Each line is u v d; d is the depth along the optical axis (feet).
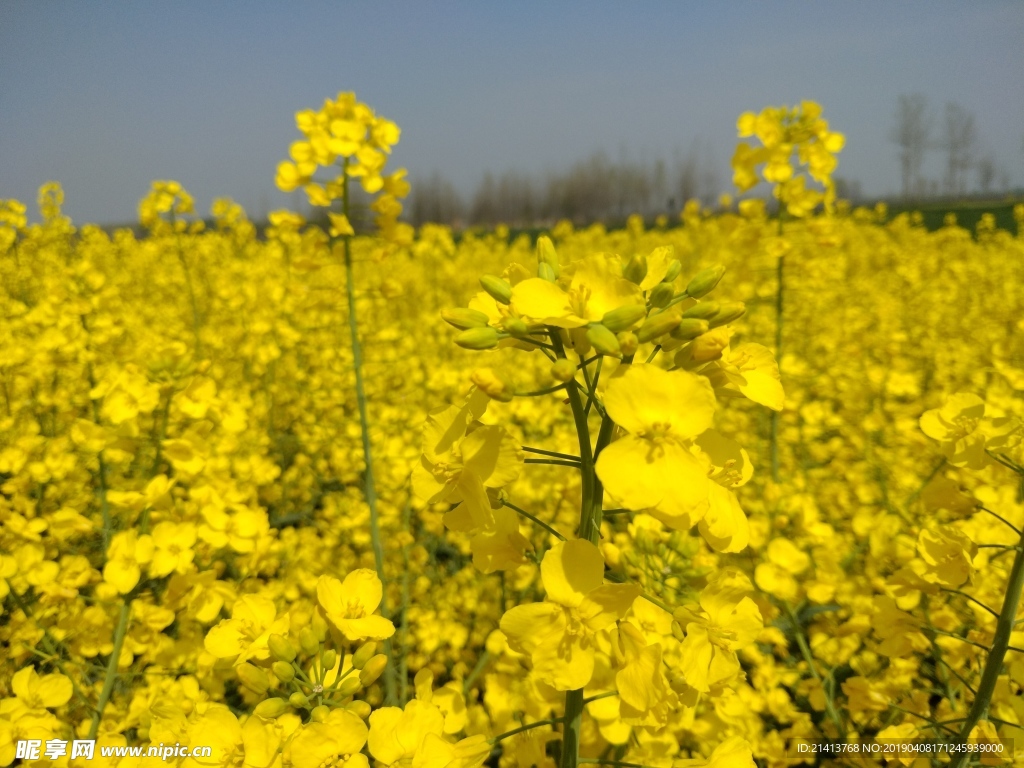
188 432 9.25
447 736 6.66
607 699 7.29
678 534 7.72
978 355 24.82
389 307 32.12
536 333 5.16
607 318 4.84
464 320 5.43
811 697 10.38
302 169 12.35
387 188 12.89
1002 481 9.41
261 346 22.80
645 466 4.40
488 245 57.98
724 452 5.10
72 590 8.91
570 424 19.06
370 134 12.98
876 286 37.91
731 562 12.12
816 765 10.25
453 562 16.80
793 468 17.49
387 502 16.06
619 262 5.76
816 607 11.95
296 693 5.67
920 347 27.94
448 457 5.04
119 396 9.11
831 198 14.30
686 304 5.54
